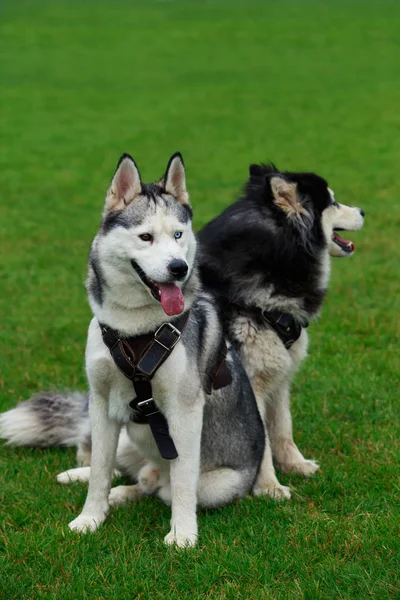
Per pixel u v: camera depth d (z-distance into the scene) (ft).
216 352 19.60
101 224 18.42
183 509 18.47
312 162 73.51
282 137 83.71
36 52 137.08
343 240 24.47
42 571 16.83
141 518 19.48
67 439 24.12
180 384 18.16
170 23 165.27
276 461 23.15
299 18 166.30
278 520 19.11
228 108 98.07
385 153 76.48
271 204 22.17
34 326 35.83
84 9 184.96
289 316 21.89
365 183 65.82
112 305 18.01
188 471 18.43
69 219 57.21
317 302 22.89
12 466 22.75
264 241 21.91
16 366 30.83
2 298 40.09
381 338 33.30
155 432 18.51
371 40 141.49
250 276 21.80
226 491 20.29
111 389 18.83
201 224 53.93
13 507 20.10
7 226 54.95
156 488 20.68
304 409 26.71
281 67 123.13
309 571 16.74
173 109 98.12
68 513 19.75
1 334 34.71
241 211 22.59
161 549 17.87
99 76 119.14
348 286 40.55
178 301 17.44
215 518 19.54
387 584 16.07
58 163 75.15
